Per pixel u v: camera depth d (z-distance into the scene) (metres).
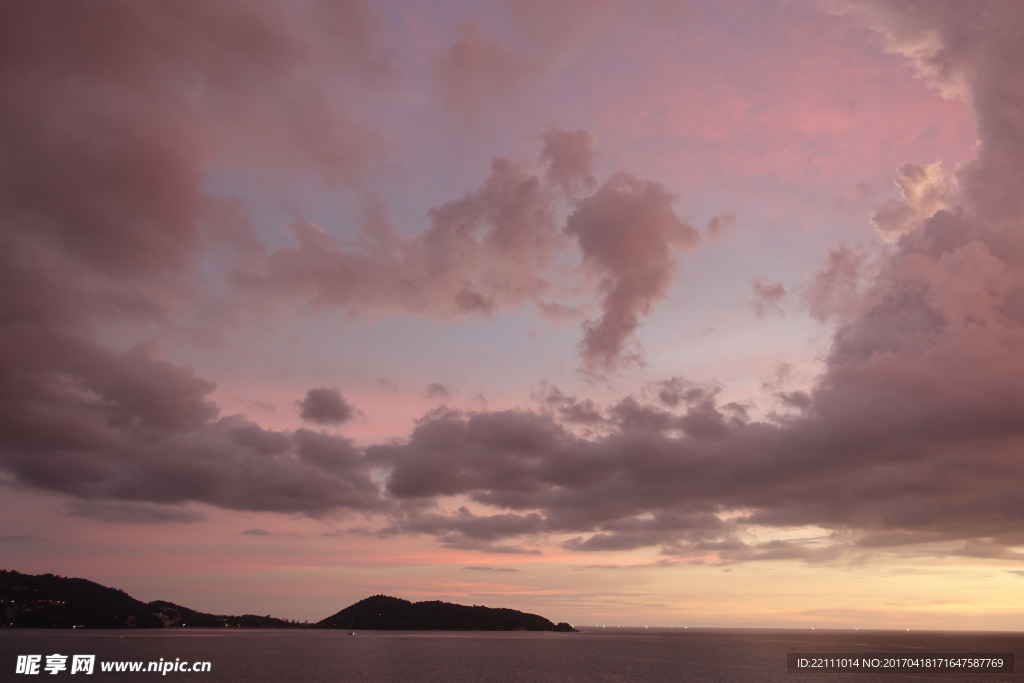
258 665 170.00
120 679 134.12
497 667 172.88
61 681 129.88
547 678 145.25
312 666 168.75
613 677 149.62
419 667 169.38
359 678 140.38
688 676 154.38
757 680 147.12
